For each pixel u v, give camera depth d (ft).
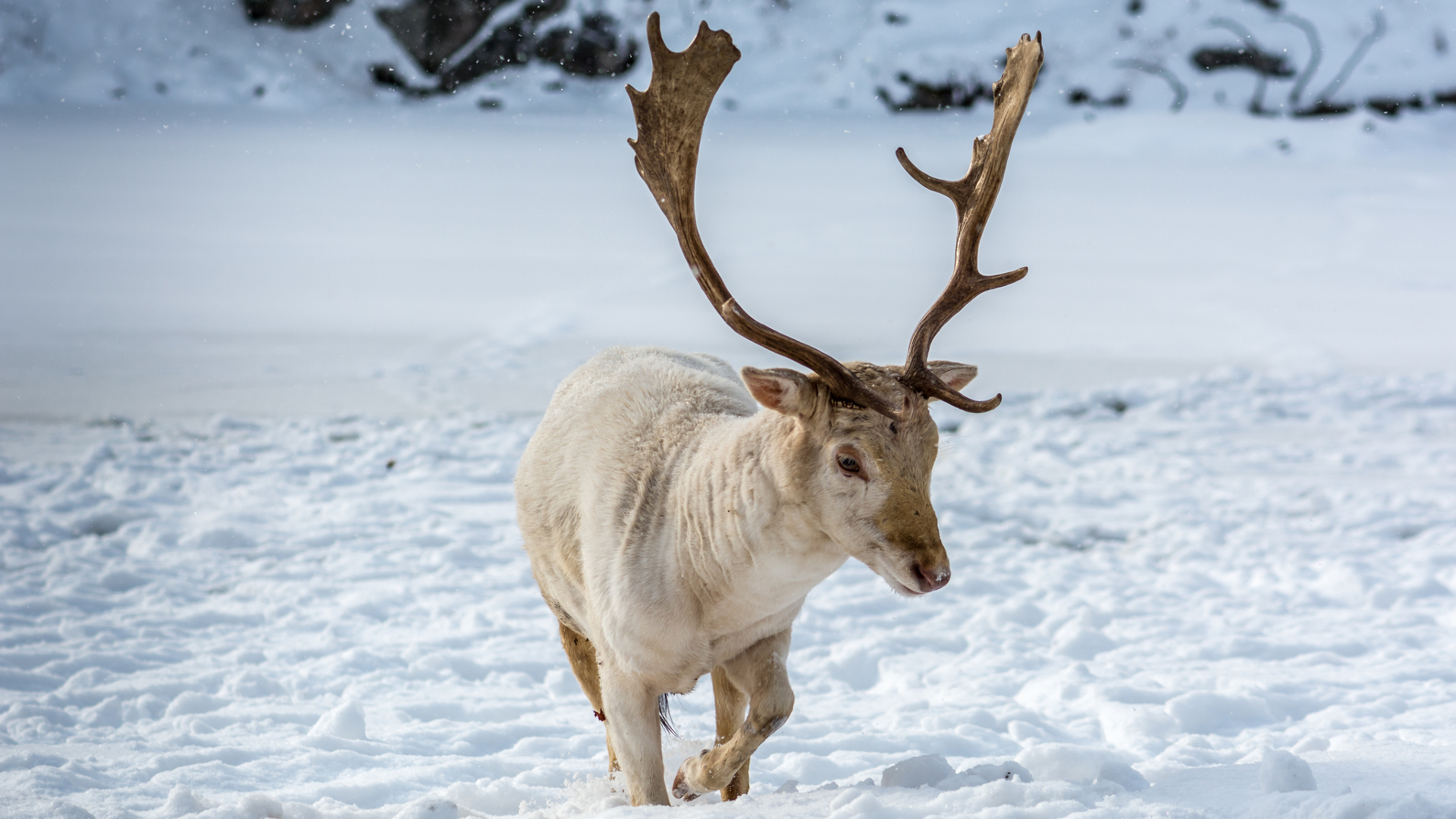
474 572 95.86
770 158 569.23
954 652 81.61
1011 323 211.82
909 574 43.24
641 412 52.54
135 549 99.25
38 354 174.91
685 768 49.47
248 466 123.95
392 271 263.90
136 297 224.53
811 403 44.11
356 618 85.25
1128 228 352.08
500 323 207.31
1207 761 58.29
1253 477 124.57
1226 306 229.86
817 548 45.78
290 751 59.88
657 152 49.24
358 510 111.14
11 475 117.50
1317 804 39.78
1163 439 140.15
